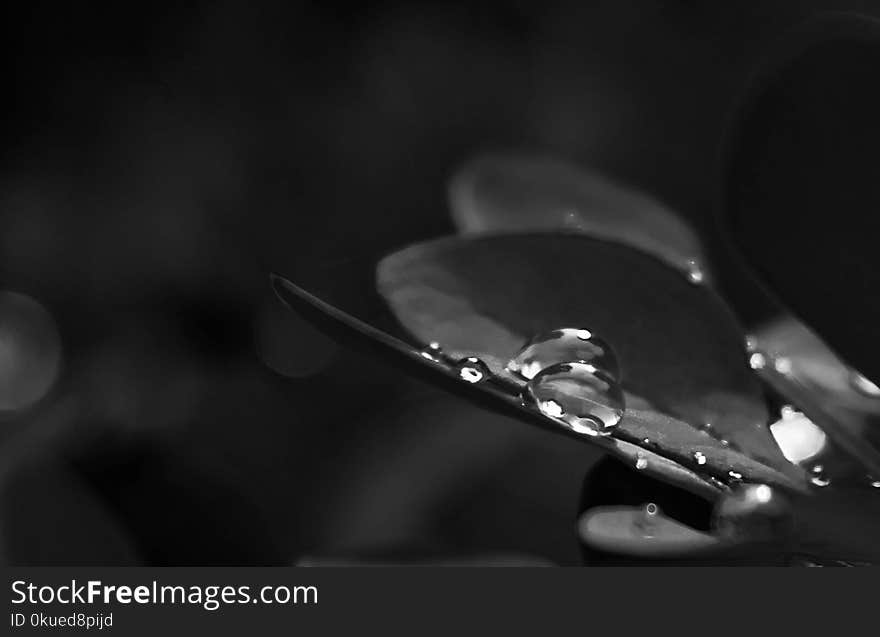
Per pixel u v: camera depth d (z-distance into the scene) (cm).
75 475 18
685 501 17
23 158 35
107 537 18
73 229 33
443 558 16
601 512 16
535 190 18
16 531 18
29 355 29
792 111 17
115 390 28
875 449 17
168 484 23
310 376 29
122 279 33
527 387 16
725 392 17
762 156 17
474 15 36
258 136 35
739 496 16
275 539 22
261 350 30
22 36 36
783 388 17
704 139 32
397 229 34
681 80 33
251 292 33
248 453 26
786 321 18
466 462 21
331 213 34
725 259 19
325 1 37
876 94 17
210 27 37
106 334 31
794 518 16
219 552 21
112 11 36
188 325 32
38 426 26
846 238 17
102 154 35
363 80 36
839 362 17
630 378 17
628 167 32
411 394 27
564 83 34
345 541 21
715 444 17
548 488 21
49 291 32
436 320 17
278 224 34
